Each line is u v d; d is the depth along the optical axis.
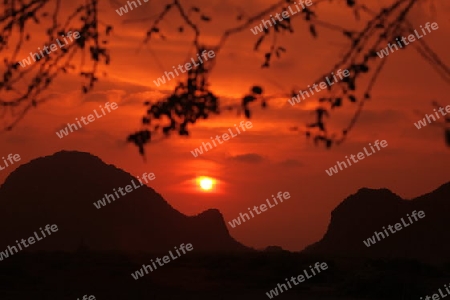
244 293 41.62
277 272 58.22
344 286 43.88
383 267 59.88
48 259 61.31
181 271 57.56
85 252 84.62
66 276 48.34
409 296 40.53
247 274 55.72
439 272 59.25
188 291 41.41
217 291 42.28
